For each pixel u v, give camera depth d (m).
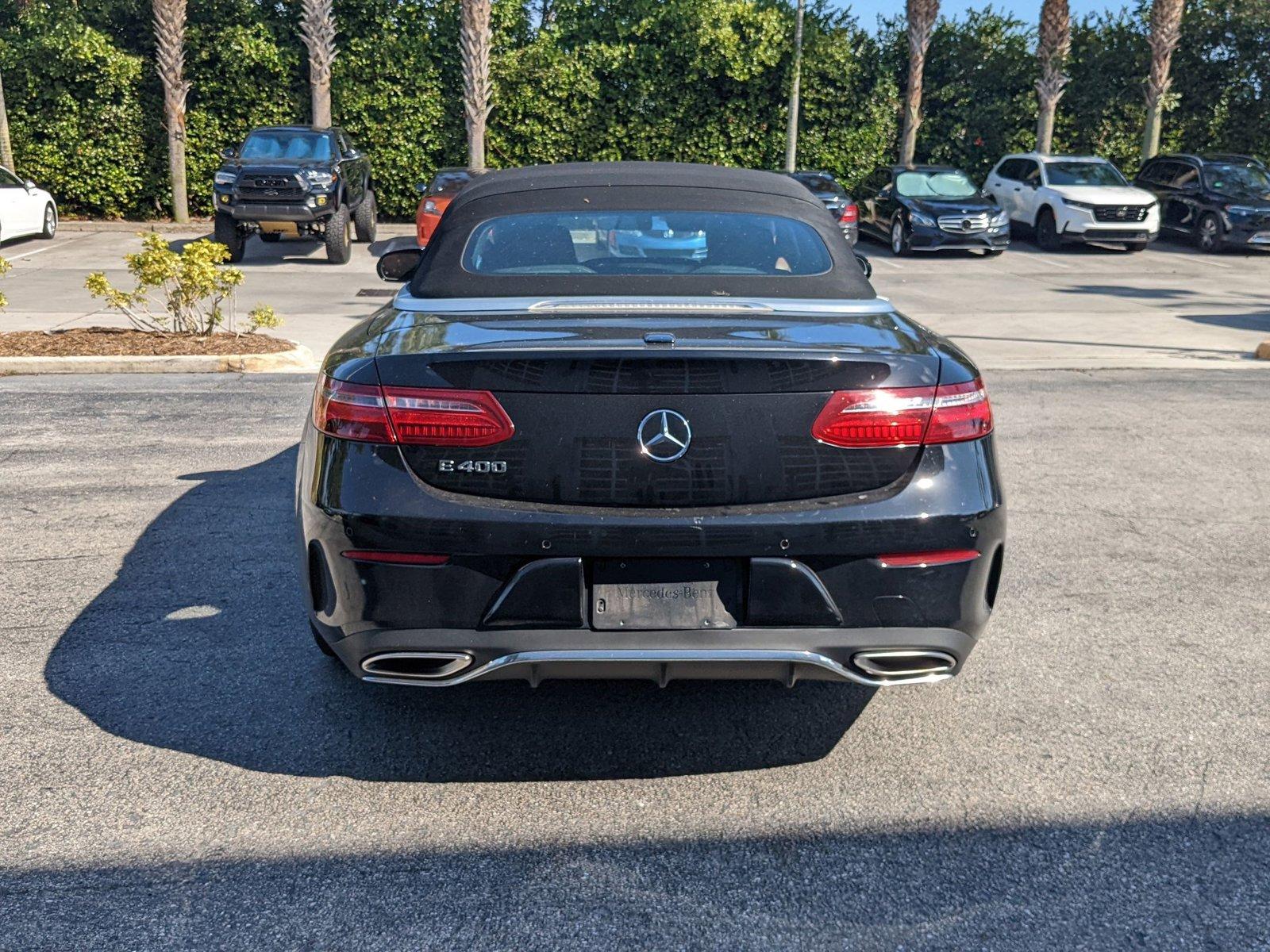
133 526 5.32
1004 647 4.11
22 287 14.59
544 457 2.85
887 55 27.50
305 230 17.73
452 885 2.67
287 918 2.54
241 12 24.27
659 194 4.09
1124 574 4.88
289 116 24.84
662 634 2.87
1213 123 27.59
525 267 3.76
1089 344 11.37
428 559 2.86
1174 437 7.39
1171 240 24.34
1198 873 2.73
